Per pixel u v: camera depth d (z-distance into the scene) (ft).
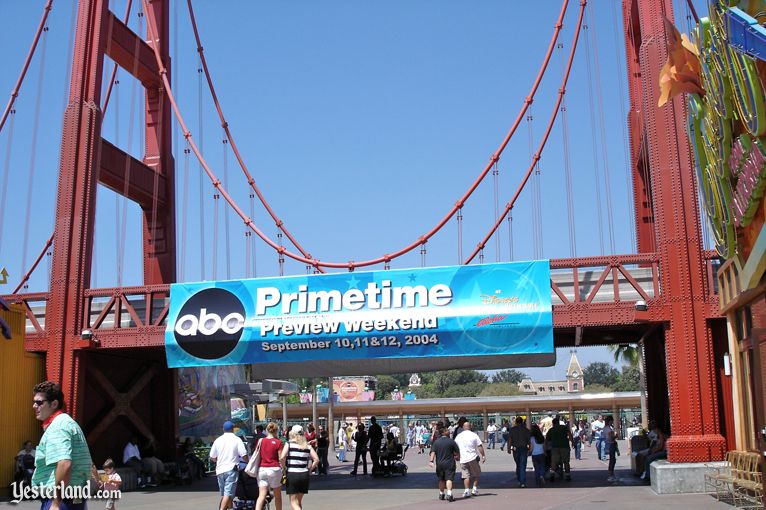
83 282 85.30
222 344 80.07
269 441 52.95
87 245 86.48
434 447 67.21
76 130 88.74
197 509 65.05
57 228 86.53
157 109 109.19
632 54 95.35
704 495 62.03
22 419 81.66
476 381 611.47
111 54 100.68
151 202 105.40
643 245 92.02
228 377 139.95
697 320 68.80
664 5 73.87
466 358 88.69
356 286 78.07
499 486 78.84
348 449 177.78
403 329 75.97
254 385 131.44
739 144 48.49
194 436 120.06
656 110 72.38
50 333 84.17
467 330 74.74
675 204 70.64
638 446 91.81
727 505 54.49
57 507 25.03
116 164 97.19
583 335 94.73
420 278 76.84
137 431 97.50
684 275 69.46
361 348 77.30
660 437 78.69
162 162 107.86
